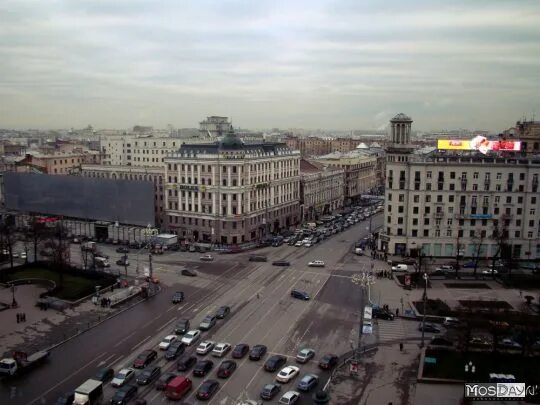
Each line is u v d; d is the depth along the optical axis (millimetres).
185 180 159875
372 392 66688
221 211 153500
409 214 138250
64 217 176875
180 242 157000
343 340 83812
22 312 94938
